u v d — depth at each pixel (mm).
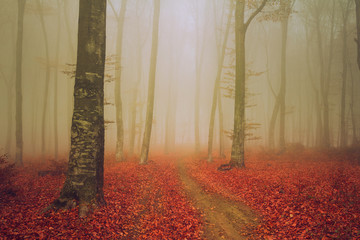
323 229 5098
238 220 6500
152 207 7648
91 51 6473
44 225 5207
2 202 6844
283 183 9305
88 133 6340
